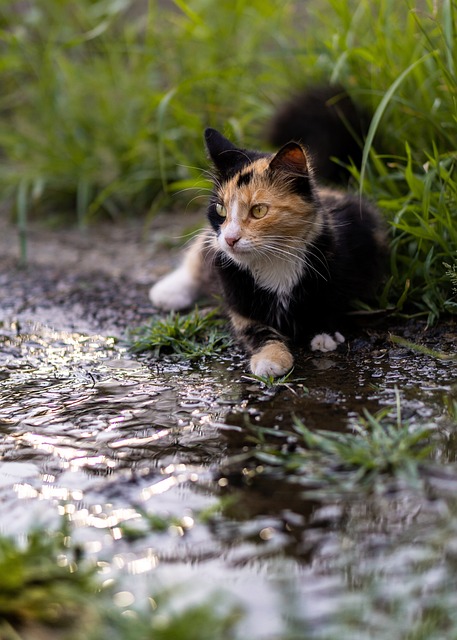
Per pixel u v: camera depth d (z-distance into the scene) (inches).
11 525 101.2
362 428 116.9
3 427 128.0
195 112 240.7
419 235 157.2
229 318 160.7
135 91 264.8
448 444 111.7
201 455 115.3
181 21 253.6
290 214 146.7
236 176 150.7
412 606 83.7
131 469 113.1
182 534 97.6
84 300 193.8
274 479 107.2
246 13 252.4
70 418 130.0
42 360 158.1
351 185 186.9
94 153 262.4
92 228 251.4
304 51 215.8
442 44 179.3
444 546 91.7
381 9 196.4
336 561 90.7
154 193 251.8
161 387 140.2
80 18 284.0
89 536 98.3
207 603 84.3
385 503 99.8
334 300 153.1
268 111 219.1
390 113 185.8
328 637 80.6
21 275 215.5
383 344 149.8
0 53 295.6
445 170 163.0
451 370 136.2
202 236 174.6
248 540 95.3
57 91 273.7
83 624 84.2
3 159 293.1
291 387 134.6
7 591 86.5
